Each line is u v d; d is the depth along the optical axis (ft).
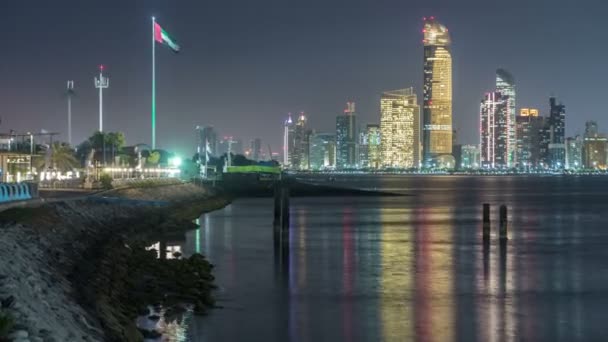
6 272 112.06
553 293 182.39
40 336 85.46
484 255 256.32
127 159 634.84
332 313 157.58
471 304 168.35
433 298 175.22
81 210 247.91
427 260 241.55
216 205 539.70
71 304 116.26
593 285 193.77
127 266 185.68
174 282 173.68
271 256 249.14
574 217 465.06
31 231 172.55
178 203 463.83
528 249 276.00
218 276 204.33
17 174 368.68
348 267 223.92
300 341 134.62
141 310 148.56
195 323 143.54
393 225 386.52
